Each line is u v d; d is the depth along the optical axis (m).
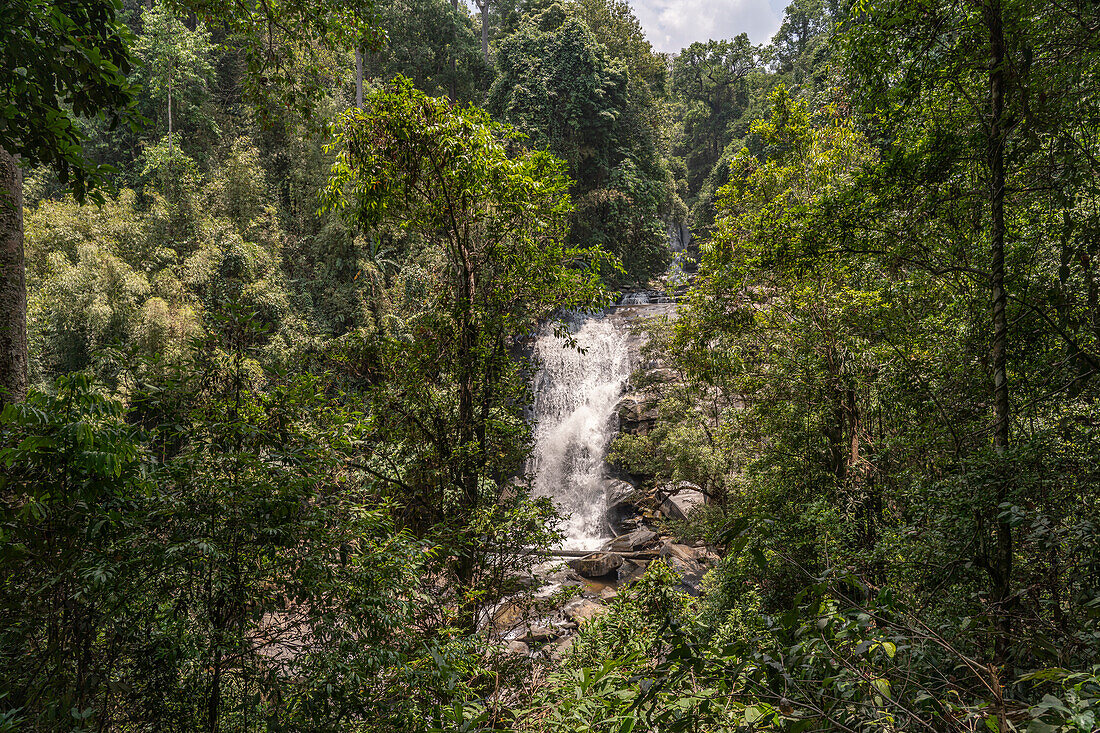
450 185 8.42
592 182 34.28
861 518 9.53
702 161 60.50
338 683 3.56
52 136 3.29
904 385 7.73
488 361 8.54
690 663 1.63
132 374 4.07
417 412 8.06
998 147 5.46
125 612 3.45
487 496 7.98
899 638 1.55
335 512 4.34
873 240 7.32
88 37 3.59
